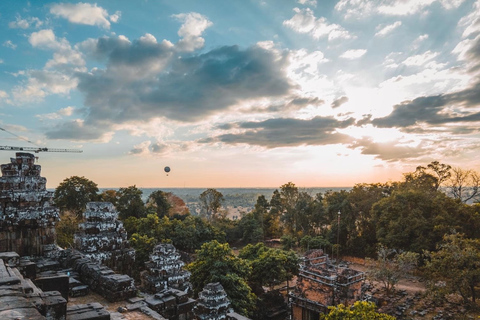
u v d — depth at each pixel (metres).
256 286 51.62
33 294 10.05
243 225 98.12
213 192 114.62
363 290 47.91
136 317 15.30
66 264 21.23
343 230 80.94
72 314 11.70
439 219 60.19
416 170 80.94
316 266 47.66
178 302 18.80
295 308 46.44
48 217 23.61
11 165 23.27
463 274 42.34
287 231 101.81
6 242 22.05
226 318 23.56
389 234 64.38
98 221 24.48
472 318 41.81
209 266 36.72
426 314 45.47
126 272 24.47
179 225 74.19
